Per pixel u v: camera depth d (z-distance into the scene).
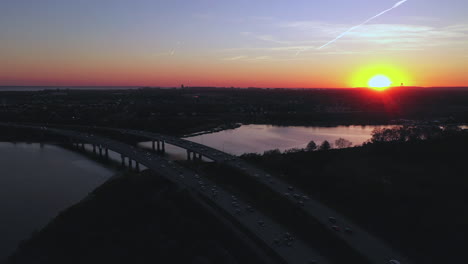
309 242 73.12
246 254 69.62
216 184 114.25
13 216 103.31
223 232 79.62
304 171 121.62
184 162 154.12
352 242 72.69
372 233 77.38
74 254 75.88
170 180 120.12
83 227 86.31
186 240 79.06
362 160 135.00
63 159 186.88
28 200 117.94
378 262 65.31
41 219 101.38
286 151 167.25
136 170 160.88
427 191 98.44
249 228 78.56
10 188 131.50
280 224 81.62
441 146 145.75
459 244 71.50
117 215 92.75
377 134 181.75
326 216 85.50
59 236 83.00
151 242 79.12
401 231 77.81
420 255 68.56
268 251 69.31
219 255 70.75
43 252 77.62
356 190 100.25
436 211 86.06
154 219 91.75
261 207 92.19
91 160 186.12
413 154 138.88
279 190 104.31
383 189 100.19
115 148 186.00
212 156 159.62
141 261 72.12
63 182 140.75
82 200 110.25
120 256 74.06
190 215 91.62
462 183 104.06
